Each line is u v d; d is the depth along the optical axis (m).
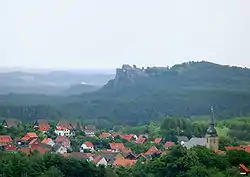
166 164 182.38
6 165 163.50
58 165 173.25
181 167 179.38
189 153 184.25
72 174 174.25
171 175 179.12
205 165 185.25
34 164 168.50
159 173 182.00
